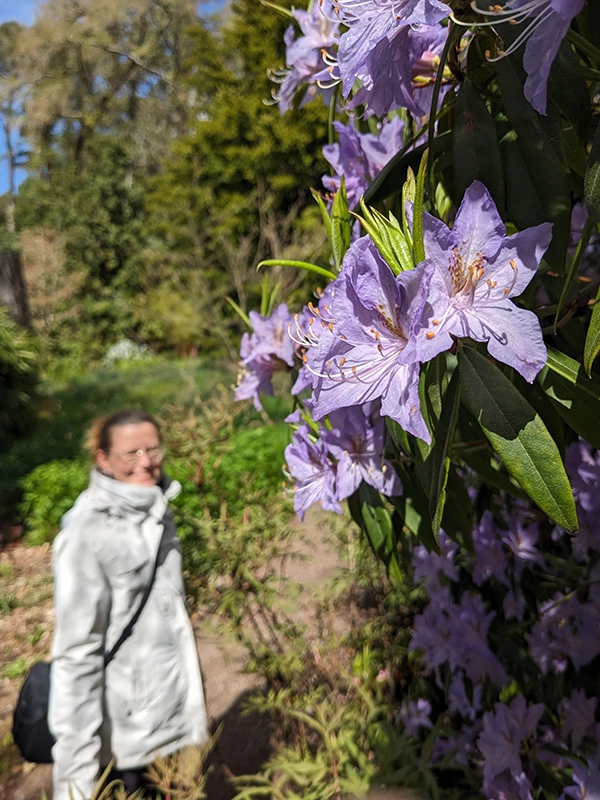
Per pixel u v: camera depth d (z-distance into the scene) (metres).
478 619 1.88
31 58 22.91
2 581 5.05
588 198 0.70
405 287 0.73
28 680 1.83
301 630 2.68
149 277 16.38
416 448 0.95
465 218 0.73
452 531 1.16
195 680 1.91
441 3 0.75
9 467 6.78
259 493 3.12
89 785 1.65
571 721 1.63
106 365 15.59
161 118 23.39
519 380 0.98
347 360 0.79
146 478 1.86
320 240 9.55
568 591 1.75
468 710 2.05
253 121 11.38
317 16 1.22
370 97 0.91
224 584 2.88
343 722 2.00
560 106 0.76
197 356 14.82
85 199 17.06
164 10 22.34
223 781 2.56
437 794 1.57
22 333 8.45
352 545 2.93
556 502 0.72
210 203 11.32
